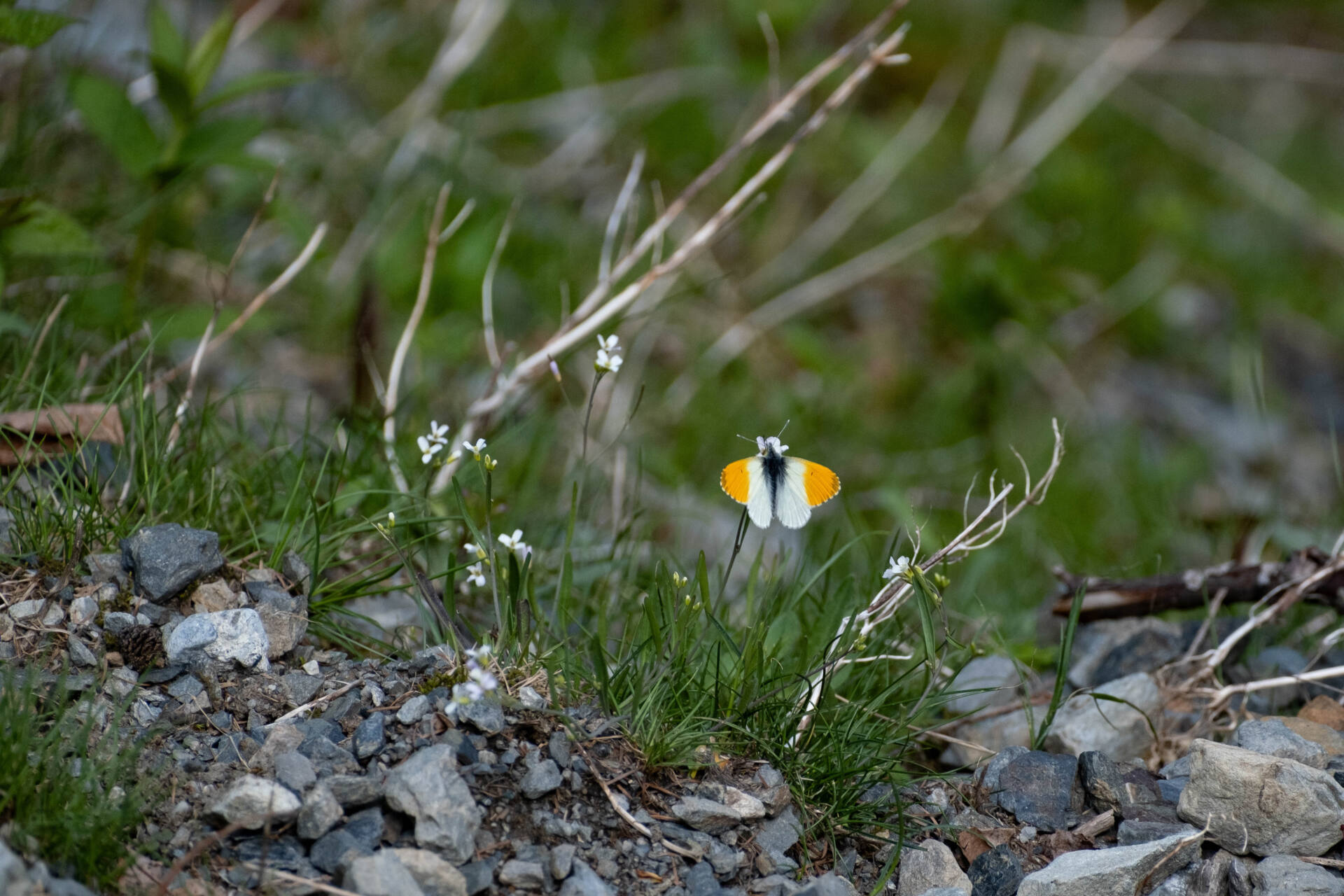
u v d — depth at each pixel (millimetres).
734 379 11523
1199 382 14242
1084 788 5516
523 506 7715
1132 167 17109
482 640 5398
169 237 9820
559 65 14234
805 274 13328
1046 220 14742
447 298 10297
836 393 11609
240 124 7605
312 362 10164
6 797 4141
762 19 8031
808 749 5254
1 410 6430
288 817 4473
